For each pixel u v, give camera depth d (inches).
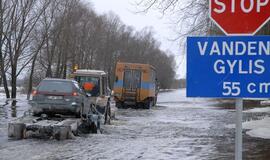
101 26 3061.0
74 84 753.6
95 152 536.4
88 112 802.8
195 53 198.4
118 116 1201.4
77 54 2497.5
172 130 845.8
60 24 2028.8
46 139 652.7
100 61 3063.5
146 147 589.9
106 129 832.3
